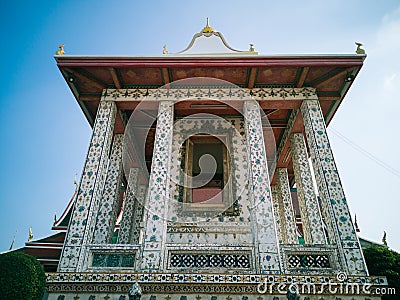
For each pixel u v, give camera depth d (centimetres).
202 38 892
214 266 638
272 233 661
